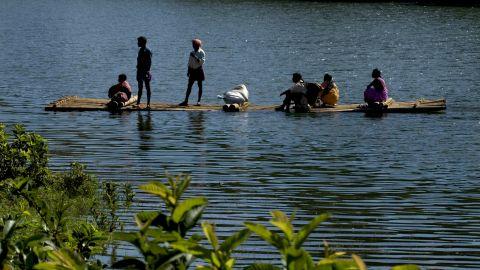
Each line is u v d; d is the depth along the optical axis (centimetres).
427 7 17150
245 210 2792
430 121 4975
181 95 6731
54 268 698
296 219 2675
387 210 2816
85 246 1238
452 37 11744
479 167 3606
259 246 2323
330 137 4403
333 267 634
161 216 714
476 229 2572
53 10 19650
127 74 8238
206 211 2766
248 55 10000
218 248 677
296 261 632
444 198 3005
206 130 4647
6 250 840
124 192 2823
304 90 5381
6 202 2452
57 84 7281
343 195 3048
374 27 13525
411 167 3606
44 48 10975
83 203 2636
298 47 10888
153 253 703
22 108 5612
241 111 5406
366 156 3866
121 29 14338
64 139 4334
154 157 3831
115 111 5384
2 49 10788
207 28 14188
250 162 3716
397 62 9100
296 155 3897
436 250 2338
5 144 2752
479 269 2169
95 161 3725
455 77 7706
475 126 4794
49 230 1195
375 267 2177
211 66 8819
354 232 2516
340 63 9119
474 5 17312
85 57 9831
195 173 3466
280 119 5059
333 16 15800
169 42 11912
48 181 2830
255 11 17600
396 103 5572
